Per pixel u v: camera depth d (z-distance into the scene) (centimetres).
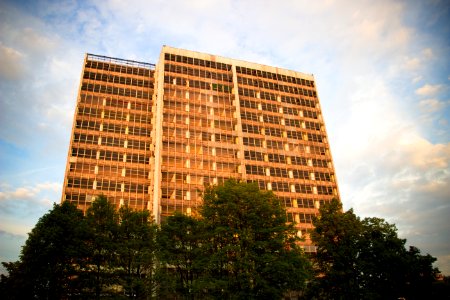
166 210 7262
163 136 8075
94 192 7650
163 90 8644
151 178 8212
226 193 3997
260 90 9781
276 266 3394
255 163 8606
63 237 3762
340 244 4375
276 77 10244
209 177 7962
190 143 8219
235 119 9000
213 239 4000
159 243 4225
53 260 3700
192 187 7694
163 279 4078
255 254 3538
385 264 4103
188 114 8588
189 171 7869
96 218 4288
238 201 3972
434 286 4384
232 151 8519
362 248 4294
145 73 9625
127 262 4212
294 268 3478
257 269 3525
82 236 3925
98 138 8275
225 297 3497
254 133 9012
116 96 8969
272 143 9094
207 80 9269
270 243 3662
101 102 8756
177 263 4116
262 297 3375
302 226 8275
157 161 7831
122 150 8319
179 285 4078
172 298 4747
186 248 4191
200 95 8981
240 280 3444
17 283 3456
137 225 4322
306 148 9444
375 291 4019
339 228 4434
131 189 7956
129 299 3875
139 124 8788
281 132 9381
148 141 8644
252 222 3803
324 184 9125
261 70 10138
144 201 7925
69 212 4109
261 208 3903
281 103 9856
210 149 8325
